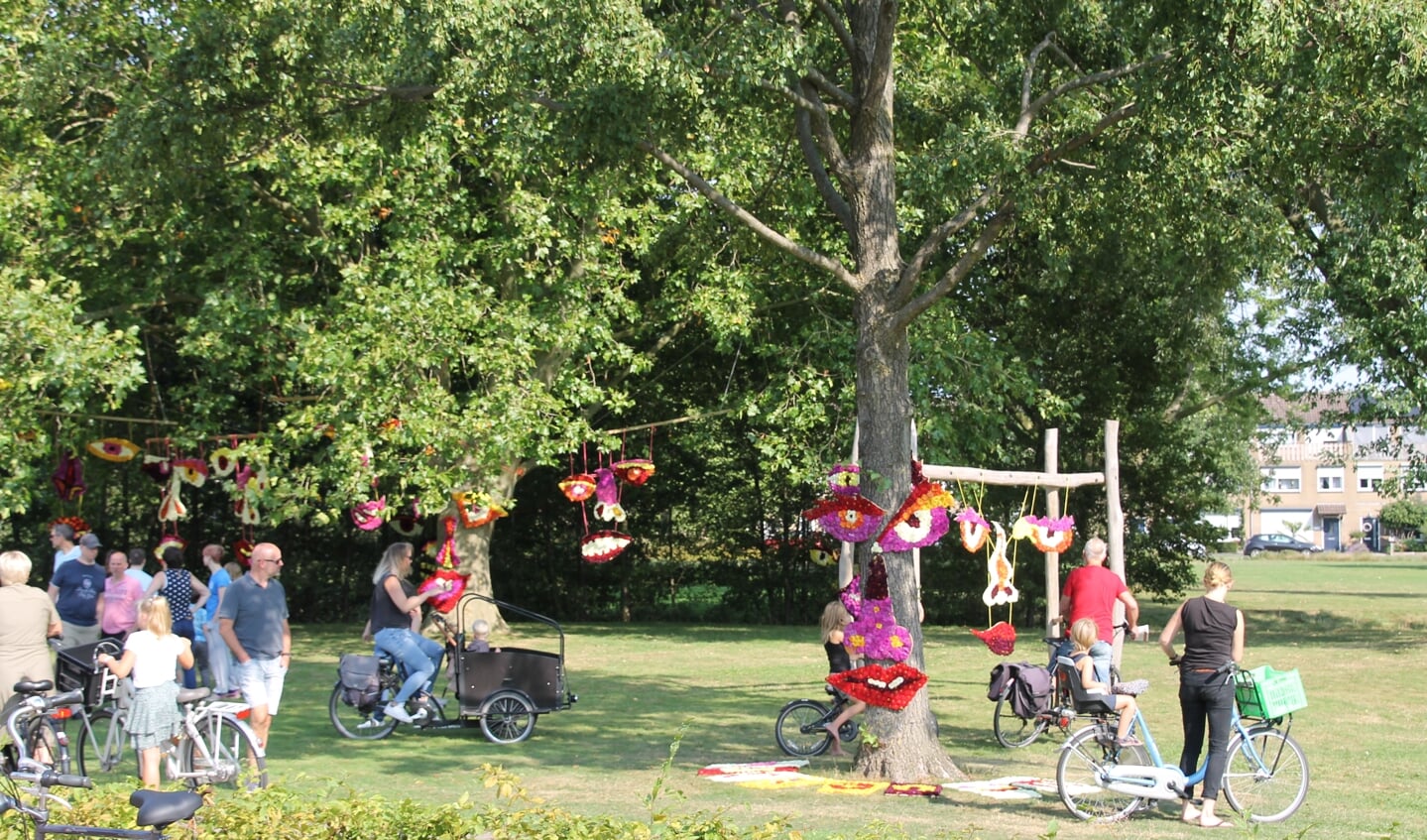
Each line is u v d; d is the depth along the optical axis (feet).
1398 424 71.87
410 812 18.43
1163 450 89.15
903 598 31.37
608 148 31.24
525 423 58.34
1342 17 28.68
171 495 61.82
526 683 37.40
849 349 67.51
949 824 25.22
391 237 61.36
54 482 66.95
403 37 32.14
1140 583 93.09
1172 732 37.76
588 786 29.43
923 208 58.44
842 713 34.35
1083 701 27.09
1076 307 82.64
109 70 47.78
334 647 70.85
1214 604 26.81
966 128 34.86
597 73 30.27
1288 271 69.87
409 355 55.77
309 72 33.27
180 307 68.90
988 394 67.21
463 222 61.72
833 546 86.12
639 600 100.42
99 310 62.49
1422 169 35.09
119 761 31.04
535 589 98.78
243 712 28.63
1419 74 30.32
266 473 60.23
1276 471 300.40
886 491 31.24
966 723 41.65
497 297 68.13
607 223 62.08
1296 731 38.58
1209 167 32.81
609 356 64.34
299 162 56.85
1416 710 42.98
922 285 68.54
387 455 57.88
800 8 37.01
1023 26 36.14
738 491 98.58
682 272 68.28
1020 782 30.12
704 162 54.70
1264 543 262.67
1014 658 64.85
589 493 58.39
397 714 37.17
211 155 35.55
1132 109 31.09
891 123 32.37
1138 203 34.22
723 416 76.13
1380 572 178.19
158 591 42.27
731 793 28.58
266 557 30.94
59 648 33.06
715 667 59.57
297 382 66.90
